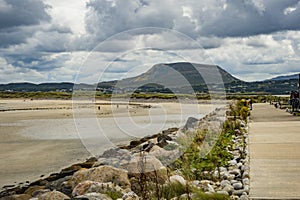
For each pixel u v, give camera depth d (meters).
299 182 7.32
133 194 7.33
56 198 7.88
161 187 6.95
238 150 11.48
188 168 8.74
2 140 21.48
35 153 17.19
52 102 73.12
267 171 8.30
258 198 6.45
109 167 8.84
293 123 19.27
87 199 6.87
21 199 9.61
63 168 13.80
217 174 8.41
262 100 51.66
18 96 93.50
